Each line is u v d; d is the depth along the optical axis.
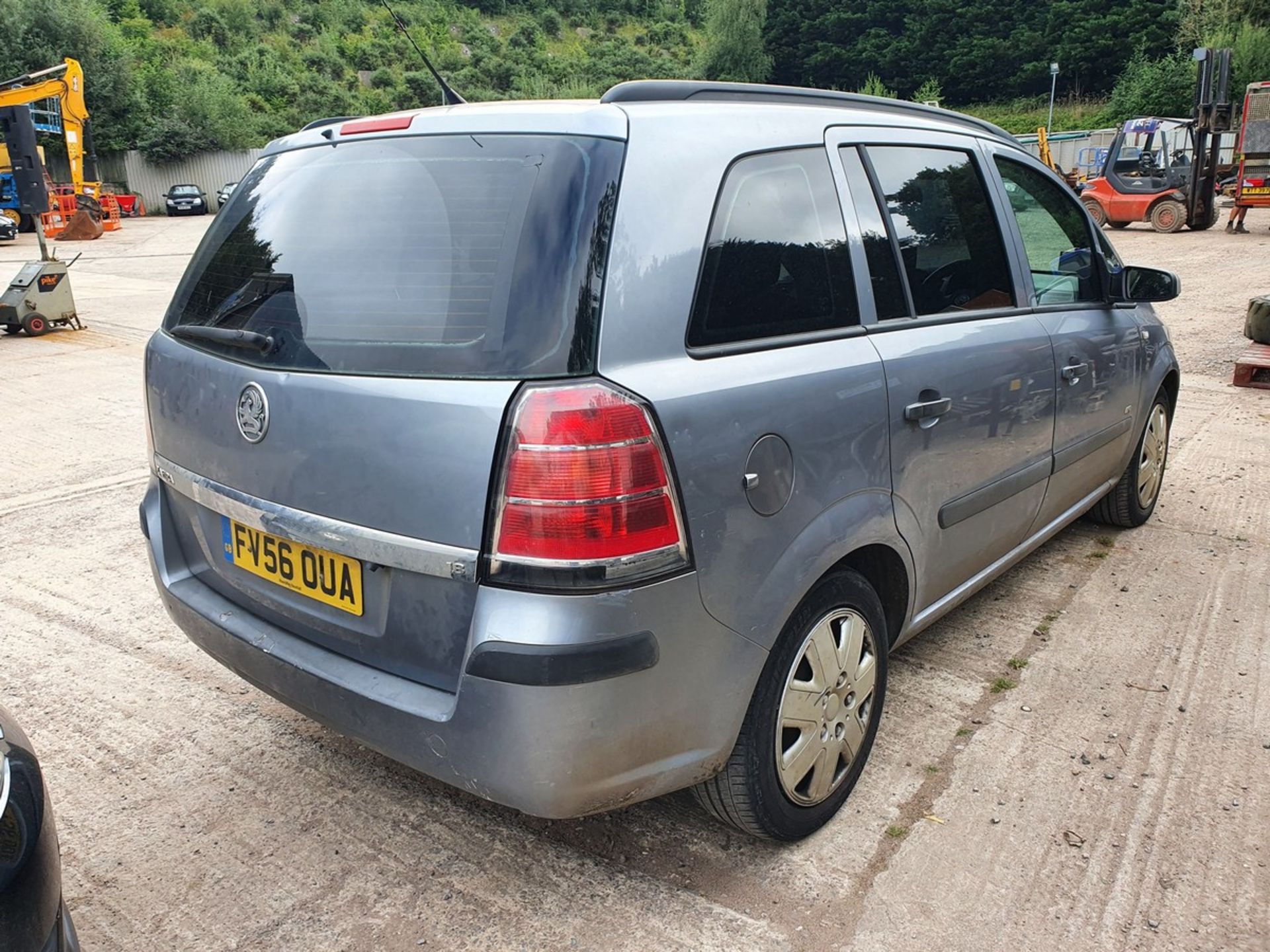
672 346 2.03
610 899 2.34
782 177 2.39
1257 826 2.58
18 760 1.66
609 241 1.96
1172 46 58.00
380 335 2.07
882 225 2.69
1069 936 2.21
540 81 82.81
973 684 3.31
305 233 2.33
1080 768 2.84
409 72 76.81
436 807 2.71
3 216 26.09
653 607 1.93
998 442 3.08
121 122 44.53
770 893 2.35
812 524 2.29
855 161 2.65
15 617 3.88
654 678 1.97
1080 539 4.63
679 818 2.64
